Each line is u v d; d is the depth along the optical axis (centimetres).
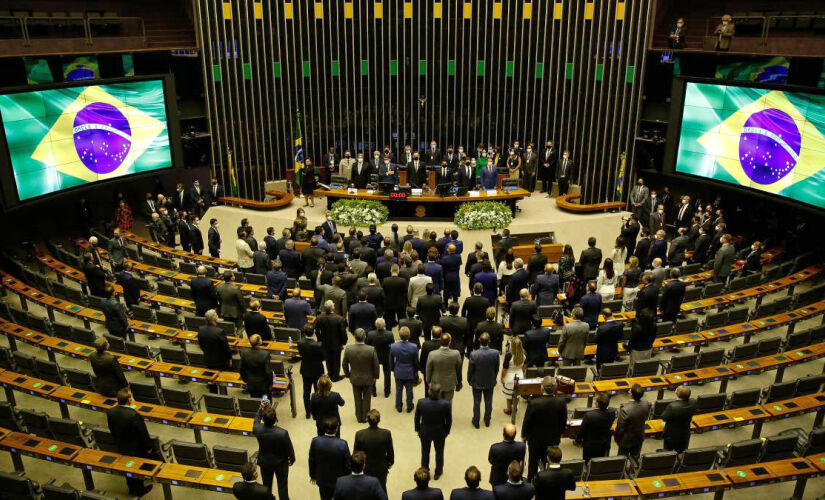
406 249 1434
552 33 2494
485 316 1202
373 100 2712
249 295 1469
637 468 905
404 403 1166
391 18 2609
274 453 838
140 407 995
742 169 1908
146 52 2223
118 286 1574
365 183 2255
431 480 969
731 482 842
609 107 2445
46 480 984
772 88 1786
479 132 2722
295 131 2642
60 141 1873
